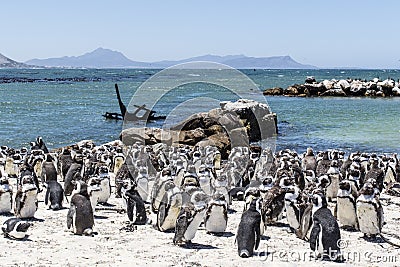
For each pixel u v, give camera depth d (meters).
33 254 12.58
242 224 12.98
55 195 17.14
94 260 12.27
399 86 88.19
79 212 14.30
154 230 15.10
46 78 176.50
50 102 76.50
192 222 13.52
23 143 39.34
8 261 12.02
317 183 18.06
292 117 54.81
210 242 13.92
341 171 20.03
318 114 57.53
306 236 14.02
